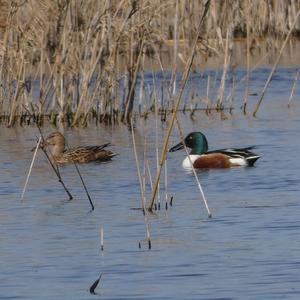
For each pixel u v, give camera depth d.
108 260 11.60
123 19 22.86
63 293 10.38
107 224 13.44
